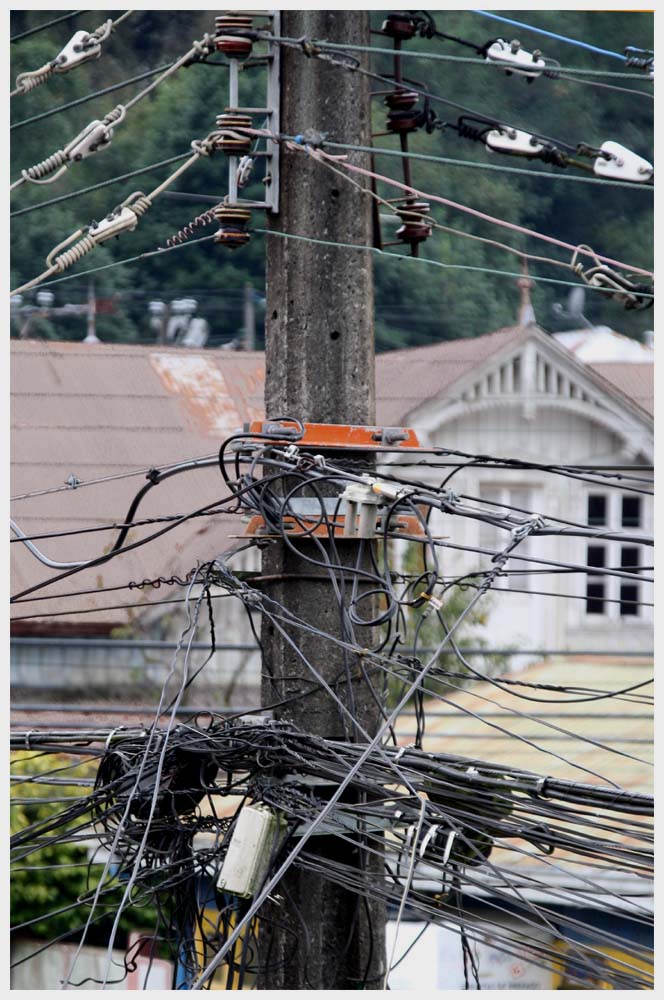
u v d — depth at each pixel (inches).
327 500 1005.2
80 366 3169.3
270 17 1053.2
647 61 940.6
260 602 984.3
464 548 894.4
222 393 3157.0
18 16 3272.6
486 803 872.3
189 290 3462.1
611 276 944.9
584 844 845.2
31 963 2021.4
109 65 3312.0
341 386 1027.9
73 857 2042.3
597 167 946.7
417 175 3243.1
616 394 3326.8
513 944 924.0
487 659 2645.2
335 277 1033.5
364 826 950.4
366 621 924.0
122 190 3270.2
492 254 3403.1
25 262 3353.8
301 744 941.8
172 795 986.1
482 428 3292.3
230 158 1047.6
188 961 1020.5
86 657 2701.8
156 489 2923.2
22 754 2127.2
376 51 999.0
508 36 3213.6
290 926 987.3
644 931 1594.5
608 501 3348.9
